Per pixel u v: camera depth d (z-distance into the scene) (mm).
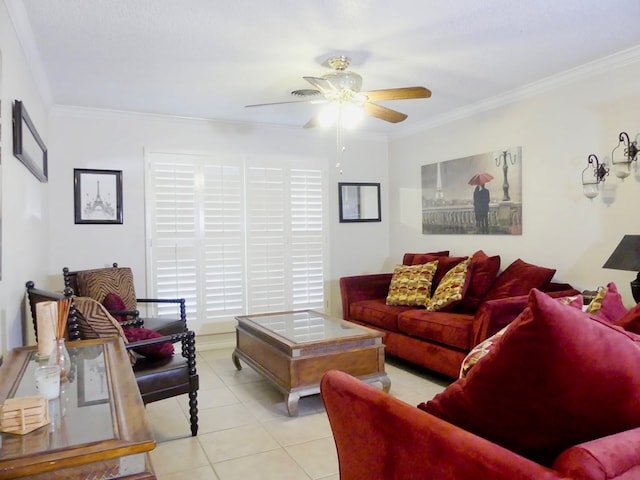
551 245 3629
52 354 1534
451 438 1058
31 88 3010
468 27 2645
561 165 3535
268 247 4973
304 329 3369
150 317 4367
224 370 3982
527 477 877
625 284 3111
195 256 4652
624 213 3109
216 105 4152
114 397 1381
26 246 2713
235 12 2410
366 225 5496
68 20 2473
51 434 1115
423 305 4098
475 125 4324
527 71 3400
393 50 2957
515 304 3051
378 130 5324
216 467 2309
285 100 3992
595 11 2480
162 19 2480
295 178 5117
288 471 2264
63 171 4164
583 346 922
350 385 1457
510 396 1027
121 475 1028
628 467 868
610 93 3182
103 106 4160
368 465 1359
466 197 4449
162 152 4535
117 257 4367
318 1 2312
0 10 1974
